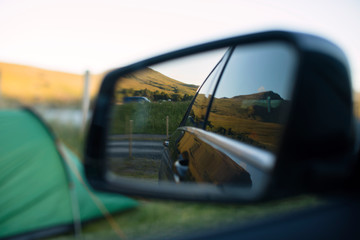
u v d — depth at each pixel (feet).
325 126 2.53
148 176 9.66
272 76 5.64
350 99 2.62
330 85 2.57
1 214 11.17
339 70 2.63
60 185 12.59
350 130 2.58
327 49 2.68
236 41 5.34
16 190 12.30
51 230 11.54
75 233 11.46
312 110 2.51
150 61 6.24
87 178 5.19
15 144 14.93
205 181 4.97
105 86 5.82
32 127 17.20
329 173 2.47
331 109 2.55
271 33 4.38
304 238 2.95
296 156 2.50
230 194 3.58
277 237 3.06
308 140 2.50
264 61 5.95
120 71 6.02
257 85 6.04
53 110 53.78
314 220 2.95
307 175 2.50
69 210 11.91
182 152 7.35
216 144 5.98
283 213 3.20
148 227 10.01
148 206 11.75
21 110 19.92
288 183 2.52
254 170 4.60
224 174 4.47
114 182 5.15
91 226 11.88
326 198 2.76
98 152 5.46
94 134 5.51
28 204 11.93
